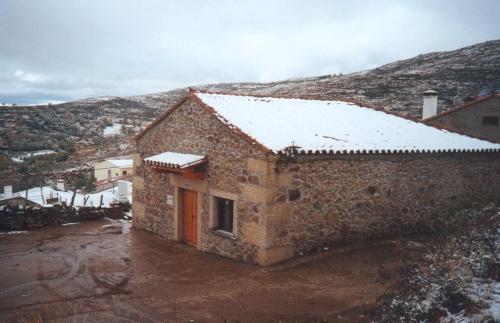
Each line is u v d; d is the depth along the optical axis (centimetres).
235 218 946
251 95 1246
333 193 960
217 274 858
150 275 863
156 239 1177
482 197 1171
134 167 1329
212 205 1016
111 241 1152
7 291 764
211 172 1014
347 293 701
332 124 1116
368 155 997
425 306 474
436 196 1134
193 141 1078
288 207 894
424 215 1112
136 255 1016
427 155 1101
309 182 922
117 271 891
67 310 671
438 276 548
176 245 1110
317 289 734
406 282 614
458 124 1834
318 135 1003
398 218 1066
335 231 969
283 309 654
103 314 655
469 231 751
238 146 930
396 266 808
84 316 645
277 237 883
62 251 1049
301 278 798
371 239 1019
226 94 1184
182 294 746
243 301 698
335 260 886
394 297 556
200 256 1001
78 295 745
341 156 955
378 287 707
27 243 1127
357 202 998
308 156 910
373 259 880
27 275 860
